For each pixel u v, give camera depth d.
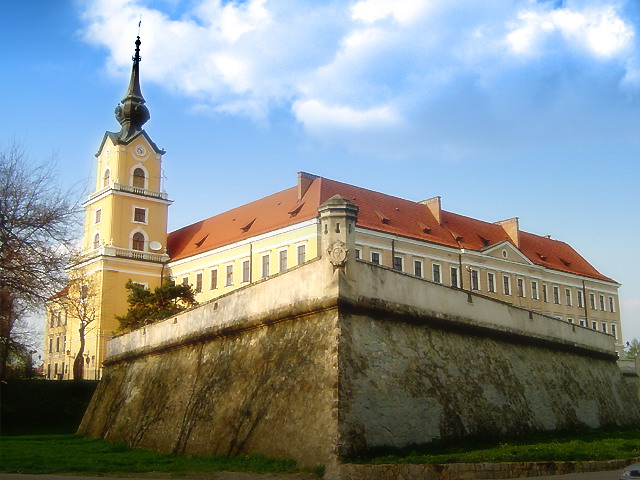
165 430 25.41
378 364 19.89
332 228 20.50
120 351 35.09
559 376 30.33
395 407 19.55
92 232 71.75
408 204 69.50
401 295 21.83
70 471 19.33
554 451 19.73
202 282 68.62
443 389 21.66
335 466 17.02
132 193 70.31
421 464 16.72
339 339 19.19
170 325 29.16
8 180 32.00
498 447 20.83
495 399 24.06
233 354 23.67
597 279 87.00
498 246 71.50
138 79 74.50
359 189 66.31
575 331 33.69
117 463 20.92
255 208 70.75
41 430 39.31
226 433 21.47
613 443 23.56
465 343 24.39
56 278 32.28
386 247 60.50
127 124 73.19
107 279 66.81
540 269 77.44
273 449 19.23
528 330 28.97
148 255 70.56
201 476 17.92
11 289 31.52
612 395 35.34
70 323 72.25
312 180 65.38
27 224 31.61
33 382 44.25
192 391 24.98
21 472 19.05
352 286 20.06
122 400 31.70
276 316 21.83
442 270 65.25
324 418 18.16
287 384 20.02
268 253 61.69
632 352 99.25
